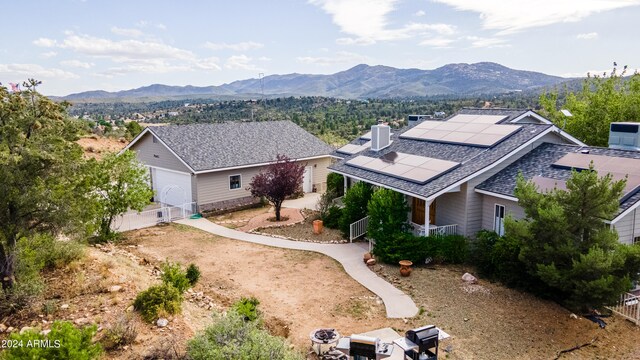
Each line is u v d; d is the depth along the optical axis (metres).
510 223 13.26
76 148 11.54
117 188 20.75
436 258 17.55
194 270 14.94
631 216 14.61
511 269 14.96
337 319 12.98
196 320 11.27
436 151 21.30
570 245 12.27
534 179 16.53
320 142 36.00
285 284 15.75
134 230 23.73
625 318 13.42
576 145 18.83
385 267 17.38
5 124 10.30
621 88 30.45
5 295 10.27
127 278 12.86
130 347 9.06
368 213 19.72
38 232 11.32
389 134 25.12
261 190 25.06
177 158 28.52
